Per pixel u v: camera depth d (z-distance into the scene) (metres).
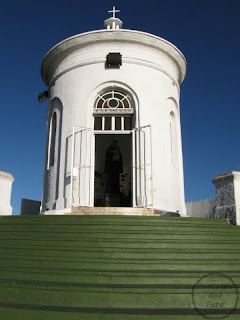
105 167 16.06
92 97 12.28
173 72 13.80
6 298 4.85
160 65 13.09
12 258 6.06
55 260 5.89
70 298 4.74
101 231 7.00
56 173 12.23
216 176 11.64
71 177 11.10
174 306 4.71
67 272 5.38
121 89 12.37
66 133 12.27
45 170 13.21
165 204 11.66
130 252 6.16
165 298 4.73
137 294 4.74
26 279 5.34
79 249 6.29
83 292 4.77
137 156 11.55
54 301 4.75
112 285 5.07
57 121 12.99
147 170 11.48
